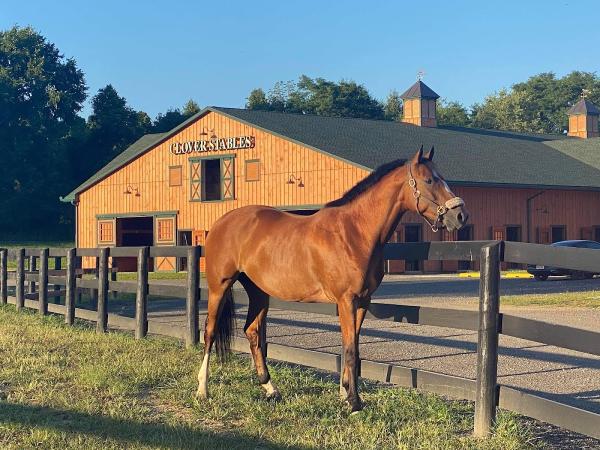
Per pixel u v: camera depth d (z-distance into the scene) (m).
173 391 8.73
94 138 72.88
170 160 42.31
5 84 75.00
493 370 6.91
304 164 36.50
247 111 40.88
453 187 36.16
